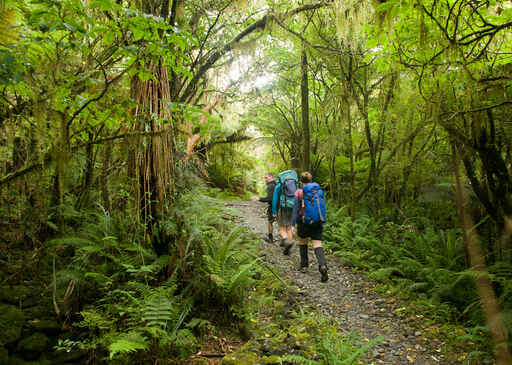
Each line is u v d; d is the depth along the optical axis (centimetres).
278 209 548
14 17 207
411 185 633
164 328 271
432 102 348
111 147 363
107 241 324
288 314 352
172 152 379
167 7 375
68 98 257
